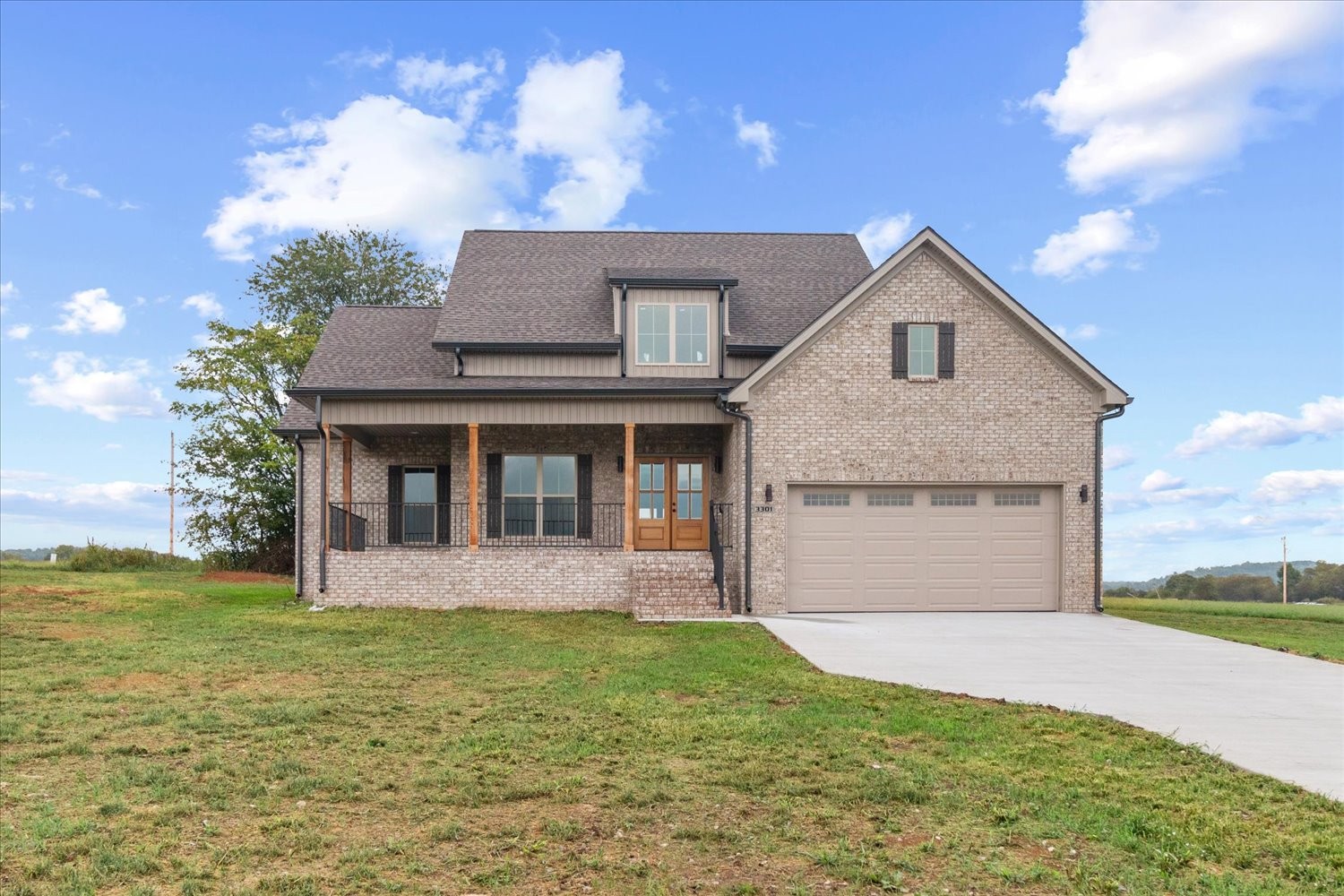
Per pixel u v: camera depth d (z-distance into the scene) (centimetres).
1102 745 832
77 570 3078
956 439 1844
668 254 2331
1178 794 698
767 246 2402
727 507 1938
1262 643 1469
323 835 609
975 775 742
